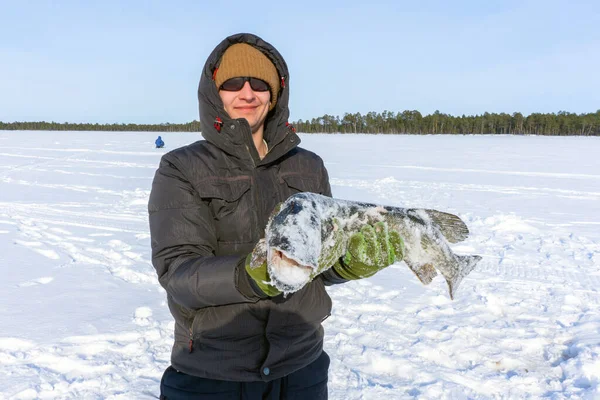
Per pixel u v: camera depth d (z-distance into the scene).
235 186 1.86
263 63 1.96
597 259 7.10
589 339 4.53
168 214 1.77
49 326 4.50
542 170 18.58
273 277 1.32
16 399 3.45
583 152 29.08
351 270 1.76
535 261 6.99
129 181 14.60
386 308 5.23
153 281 5.82
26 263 6.38
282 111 2.04
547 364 4.22
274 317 1.83
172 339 4.37
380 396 3.66
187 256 1.71
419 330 4.71
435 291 5.73
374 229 1.64
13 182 14.12
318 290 1.97
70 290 5.44
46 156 22.92
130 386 3.66
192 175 1.81
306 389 2.01
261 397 1.88
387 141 45.16
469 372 4.02
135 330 4.48
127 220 9.17
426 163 21.34
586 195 12.88
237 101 1.97
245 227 1.86
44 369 3.82
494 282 6.11
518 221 9.23
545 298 5.62
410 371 4.01
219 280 1.56
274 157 1.98
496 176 16.66
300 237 1.34
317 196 1.59
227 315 1.79
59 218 9.27
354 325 4.81
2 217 9.25
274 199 1.95
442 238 1.92
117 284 5.68
